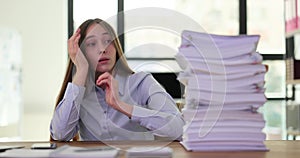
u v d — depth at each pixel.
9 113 3.92
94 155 0.81
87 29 1.09
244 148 0.96
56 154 0.82
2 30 3.90
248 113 0.96
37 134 4.29
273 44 4.70
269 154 0.92
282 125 4.54
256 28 4.71
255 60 0.93
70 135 1.30
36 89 4.32
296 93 3.82
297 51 3.78
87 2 4.54
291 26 3.57
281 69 4.67
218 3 4.64
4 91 3.87
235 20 4.67
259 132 0.96
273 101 4.61
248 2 4.70
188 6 4.62
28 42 4.32
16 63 4.05
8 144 1.15
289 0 3.62
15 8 4.32
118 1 4.54
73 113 1.23
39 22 4.35
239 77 0.93
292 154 0.92
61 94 1.33
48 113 4.32
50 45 4.36
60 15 4.37
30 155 0.82
